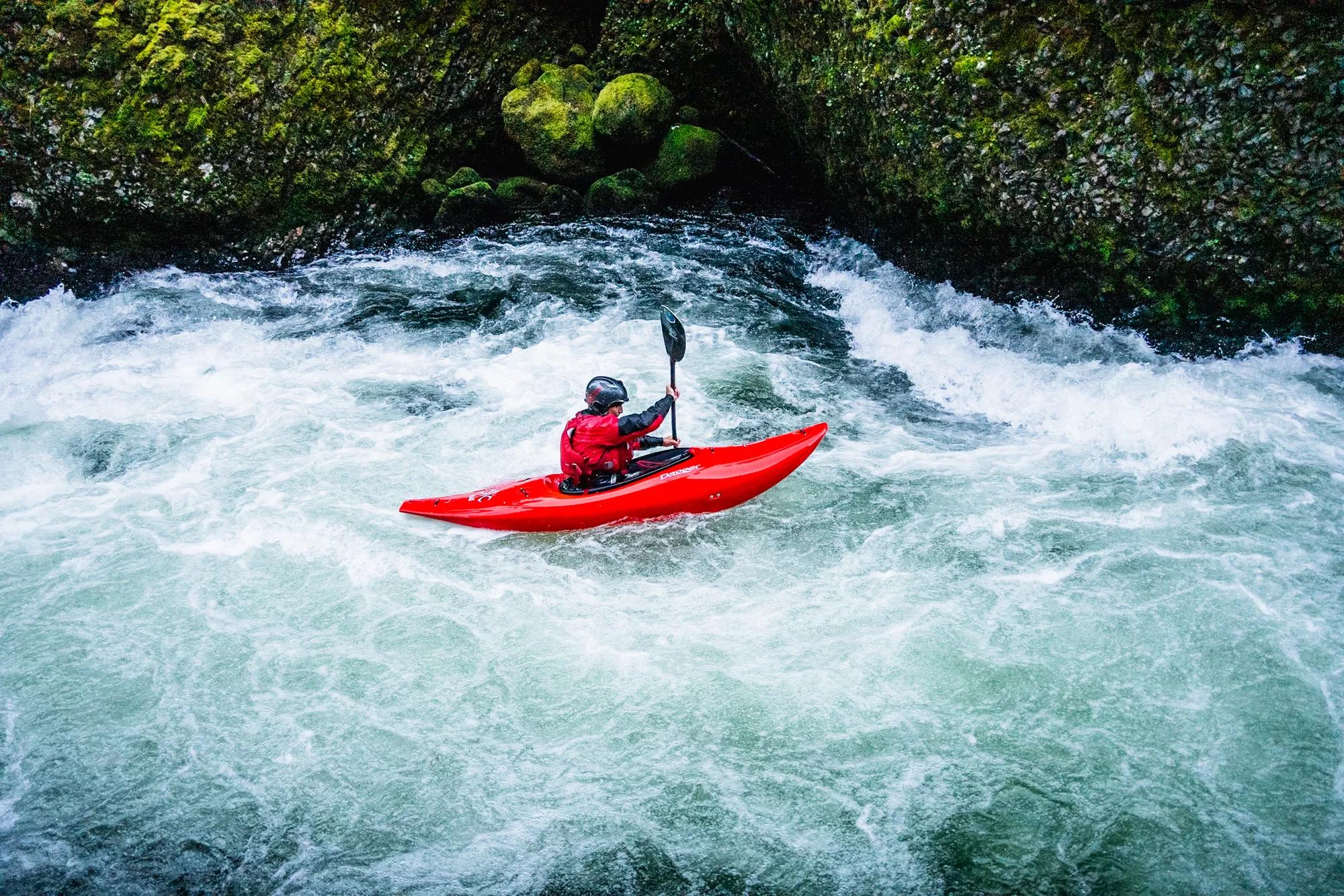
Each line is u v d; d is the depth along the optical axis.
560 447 6.63
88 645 5.28
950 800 4.28
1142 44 6.69
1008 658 4.98
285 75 9.76
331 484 6.61
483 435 7.15
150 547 6.03
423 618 5.44
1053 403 7.19
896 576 5.62
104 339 8.67
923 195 8.07
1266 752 4.41
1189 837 4.07
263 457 6.93
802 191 10.78
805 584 5.60
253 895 4.04
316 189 10.10
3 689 5.00
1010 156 7.39
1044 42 7.00
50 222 9.40
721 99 10.70
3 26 8.92
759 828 4.20
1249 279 6.91
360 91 10.19
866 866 4.02
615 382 5.82
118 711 4.88
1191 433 6.57
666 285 9.54
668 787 4.41
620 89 10.40
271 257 10.05
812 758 4.50
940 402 7.55
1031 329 7.92
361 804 4.39
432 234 10.75
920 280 8.79
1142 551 5.66
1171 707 4.66
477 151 11.20
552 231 10.71
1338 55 6.13
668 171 10.66
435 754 4.61
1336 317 6.80
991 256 8.04
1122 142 6.96
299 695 4.95
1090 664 4.91
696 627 5.32
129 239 9.62
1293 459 6.29
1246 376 7.04
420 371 8.11
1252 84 6.41
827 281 9.53
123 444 7.11
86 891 4.07
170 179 9.42
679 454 6.18
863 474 6.59
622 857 4.12
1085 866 3.98
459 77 10.77
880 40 7.67
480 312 9.13
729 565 5.80
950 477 6.51
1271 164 6.54
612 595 5.59
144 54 9.20
